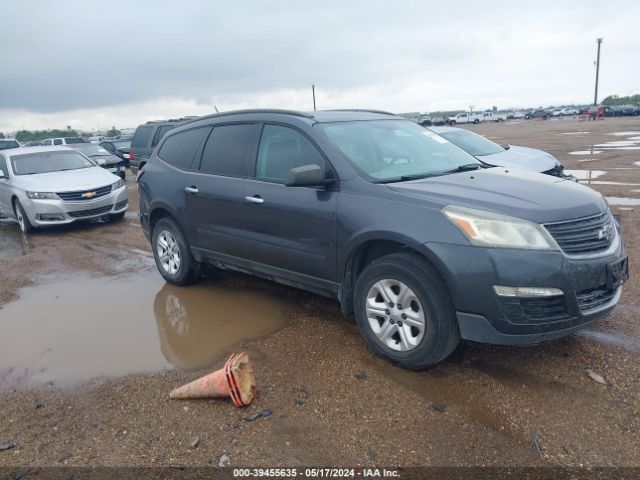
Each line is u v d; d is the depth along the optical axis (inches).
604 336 174.9
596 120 2228.1
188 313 214.2
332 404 142.8
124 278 269.9
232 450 125.6
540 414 134.6
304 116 194.2
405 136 205.8
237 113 220.4
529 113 3358.8
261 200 193.3
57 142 1088.2
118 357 177.6
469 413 136.2
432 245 146.6
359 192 166.9
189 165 232.8
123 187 446.0
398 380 153.5
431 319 148.7
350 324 195.0
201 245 227.8
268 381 156.2
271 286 242.1
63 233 406.3
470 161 206.4
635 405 136.6
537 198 151.9
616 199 402.6
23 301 242.1
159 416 141.2
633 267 239.9
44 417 143.9
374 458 121.0
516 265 138.5
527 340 141.9
